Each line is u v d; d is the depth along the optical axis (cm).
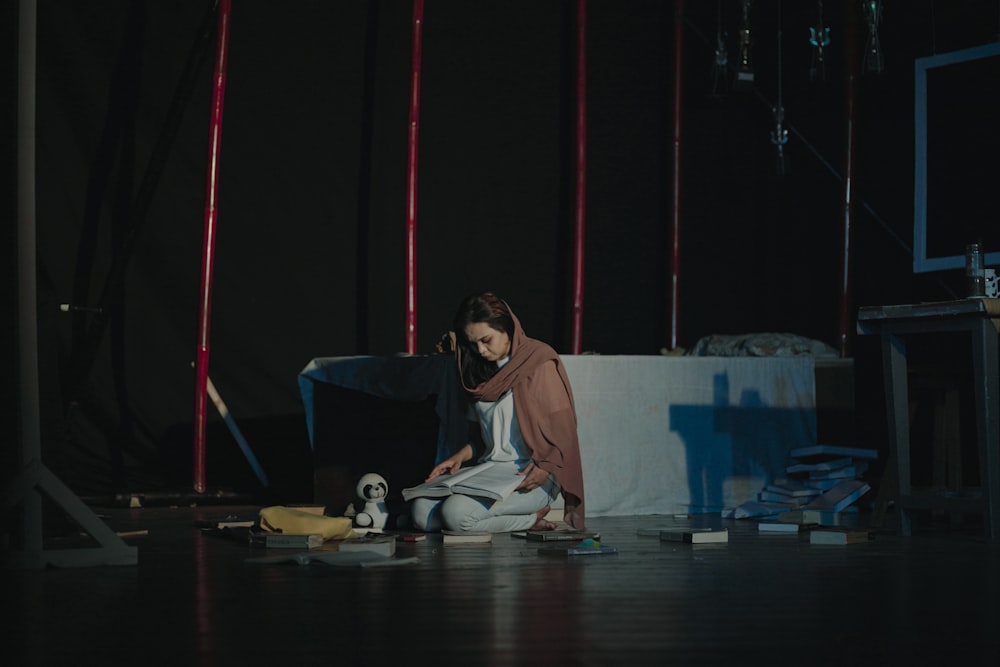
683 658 191
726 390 530
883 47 673
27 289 320
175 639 209
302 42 677
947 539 405
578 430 502
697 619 230
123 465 642
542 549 354
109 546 326
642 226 727
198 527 460
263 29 670
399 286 688
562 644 203
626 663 187
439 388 469
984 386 396
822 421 547
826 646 202
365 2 687
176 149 652
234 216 664
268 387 666
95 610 243
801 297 723
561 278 713
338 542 381
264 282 668
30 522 319
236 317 663
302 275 674
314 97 678
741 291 738
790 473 535
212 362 659
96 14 643
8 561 314
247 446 644
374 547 351
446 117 700
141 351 647
